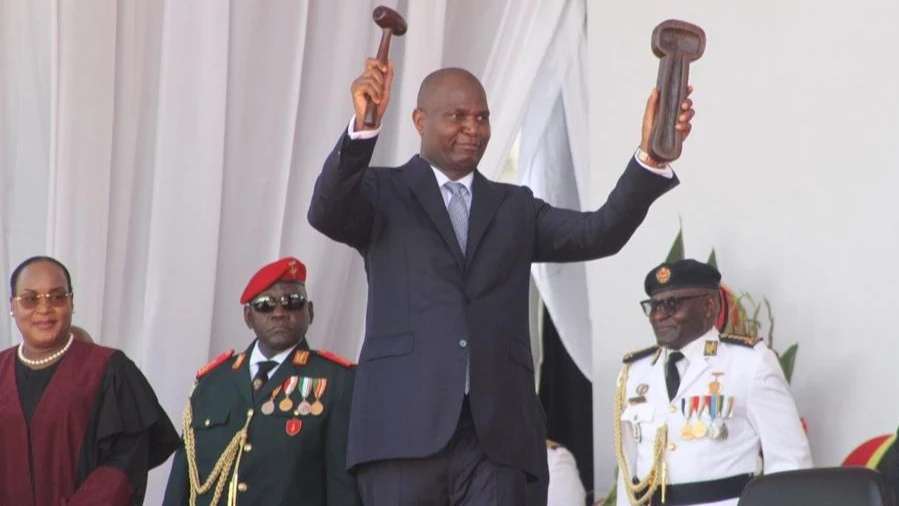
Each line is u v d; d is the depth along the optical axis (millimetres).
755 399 17562
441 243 12742
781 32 22609
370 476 12562
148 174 23422
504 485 12406
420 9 24969
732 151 22922
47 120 22641
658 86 12242
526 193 13430
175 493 17984
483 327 12523
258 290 18328
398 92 25000
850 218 21406
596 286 24141
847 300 21266
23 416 17109
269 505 17375
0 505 16906
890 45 21344
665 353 18391
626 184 12383
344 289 24531
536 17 25203
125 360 17906
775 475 12148
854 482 11703
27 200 22484
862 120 21500
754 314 21844
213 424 17891
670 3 24109
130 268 23266
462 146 12992
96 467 17266
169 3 23484
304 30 24375
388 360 12523
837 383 21172
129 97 23250
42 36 22781
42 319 17438
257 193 24000
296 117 24344
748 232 22562
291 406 17750
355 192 12422
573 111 25359
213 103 23422
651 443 18031
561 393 28094
